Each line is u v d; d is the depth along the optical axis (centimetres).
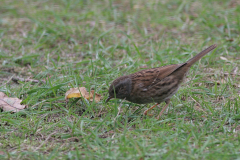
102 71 1214
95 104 1008
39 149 792
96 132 834
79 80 1145
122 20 1788
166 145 761
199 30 1656
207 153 730
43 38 1572
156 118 948
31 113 963
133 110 1022
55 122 933
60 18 1831
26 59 1373
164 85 970
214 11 1853
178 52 1412
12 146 810
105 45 1516
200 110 976
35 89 1066
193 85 1154
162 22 1736
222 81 1173
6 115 940
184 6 1934
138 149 730
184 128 859
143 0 2077
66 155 752
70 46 1512
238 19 1655
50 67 1302
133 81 972
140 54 1328
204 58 1323
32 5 2061
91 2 2069
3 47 1516
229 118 898
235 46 1459
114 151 754
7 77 1256
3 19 1839
